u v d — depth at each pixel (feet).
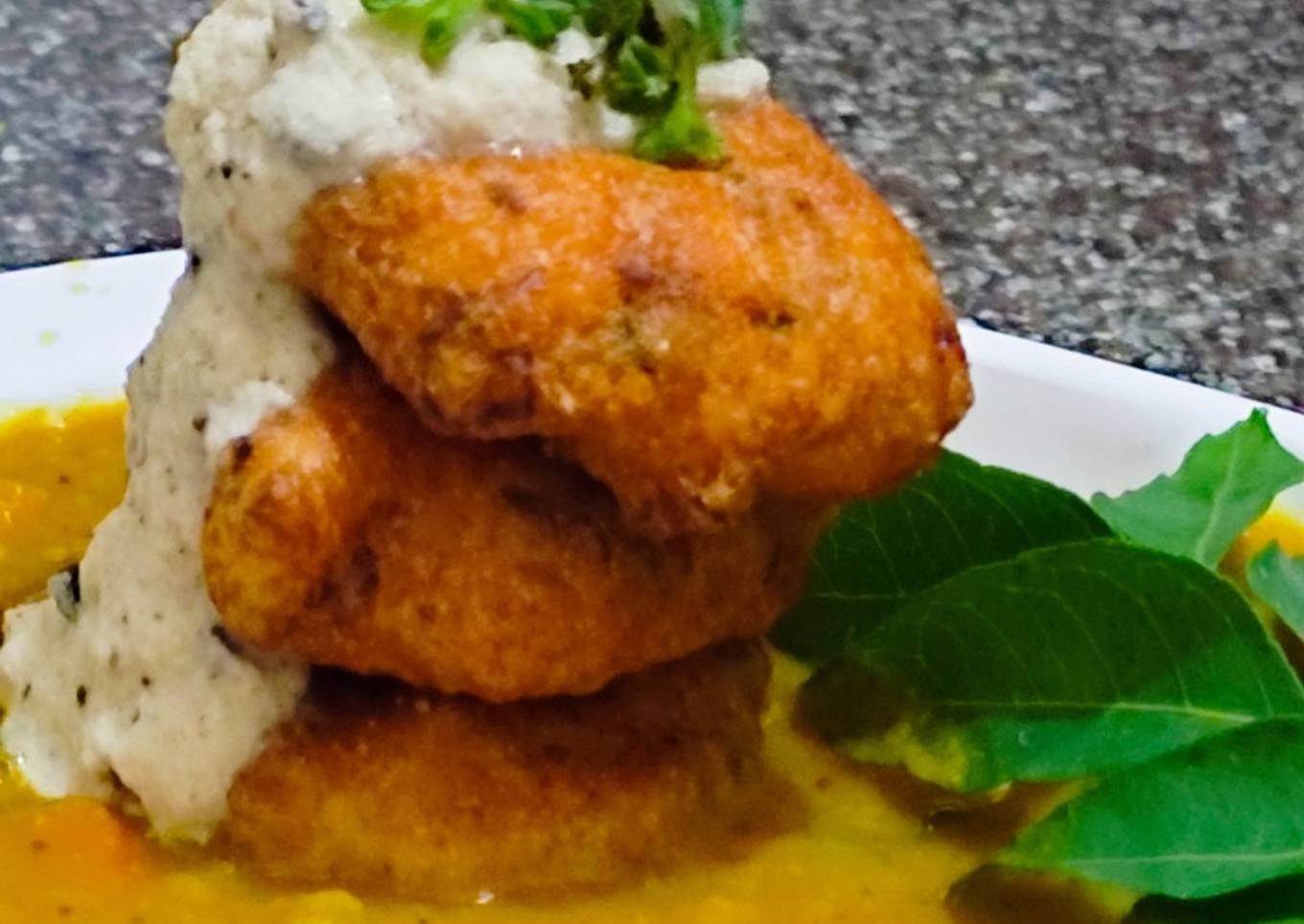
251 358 0.69
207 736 0.70
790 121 0.73
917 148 1.39
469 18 0.67
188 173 0.71
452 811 0.70
